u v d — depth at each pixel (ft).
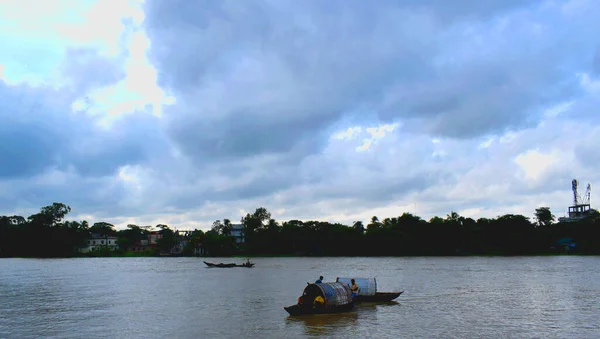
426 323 118.01
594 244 620.90
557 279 243.19
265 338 102.89
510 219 642.63
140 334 108.27
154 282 242.78
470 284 219.20
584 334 105.29
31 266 416.26
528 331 108.47
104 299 171.01
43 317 131.85
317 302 130.62
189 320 124.77
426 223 655.76
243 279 258.98
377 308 141.69
